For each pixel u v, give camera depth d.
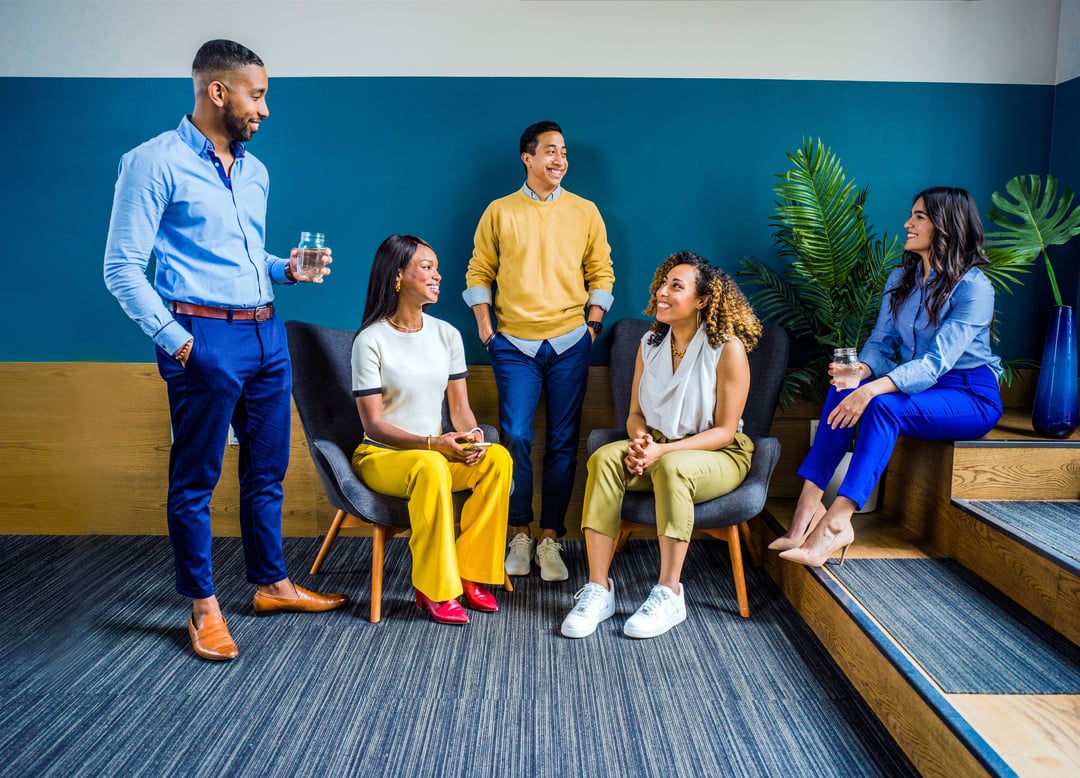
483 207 3.13
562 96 3.09
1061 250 3.03
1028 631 2.01
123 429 3.23
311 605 2.57
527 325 2.93
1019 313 3.16
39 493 3.26
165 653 2.31
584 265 3.05
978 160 3.11
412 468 2.41
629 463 2.43
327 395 2.71
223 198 2.23
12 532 3.26
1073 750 1.53
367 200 3.13
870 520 2.87
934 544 2.60
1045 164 3.11
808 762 1.81
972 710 1.66
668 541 2.41
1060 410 2.53
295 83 3.08
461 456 2.47
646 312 2.71
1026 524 2.25
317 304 3.19
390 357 2.56
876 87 3.08
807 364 3.07
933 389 2.52
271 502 2.49
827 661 2.26
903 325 2.64
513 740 1.90
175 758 1.82
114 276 2.08
